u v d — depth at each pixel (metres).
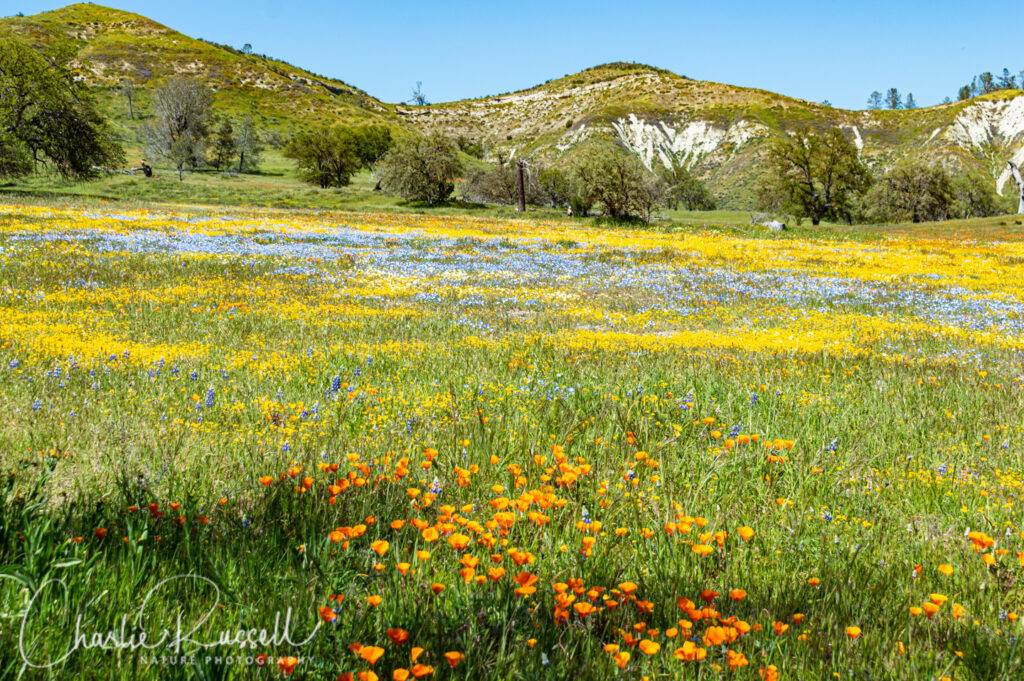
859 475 4.95
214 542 3.16
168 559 2.91
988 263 31.84
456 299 18.53
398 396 6.83
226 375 7.66
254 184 81.56
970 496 4.60
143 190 63.09
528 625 2.57
